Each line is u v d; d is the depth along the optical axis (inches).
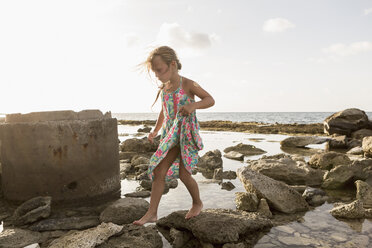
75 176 132.1
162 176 99.7
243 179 141.0
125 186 173.6
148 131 693.9
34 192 129.6
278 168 181.8
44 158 128.4
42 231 106.1
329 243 90.6
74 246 82.7
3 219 118.0
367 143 265.1
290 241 92.7
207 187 165.9
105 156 142.9
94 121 137.6
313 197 134.7
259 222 101.5
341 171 161.6
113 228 93.4
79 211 126.9
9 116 136.2
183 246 93.0
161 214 120.2
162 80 97.2
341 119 486.9
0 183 148.9
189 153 99.5
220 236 90.3
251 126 799.7
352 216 112.4
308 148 363.6
